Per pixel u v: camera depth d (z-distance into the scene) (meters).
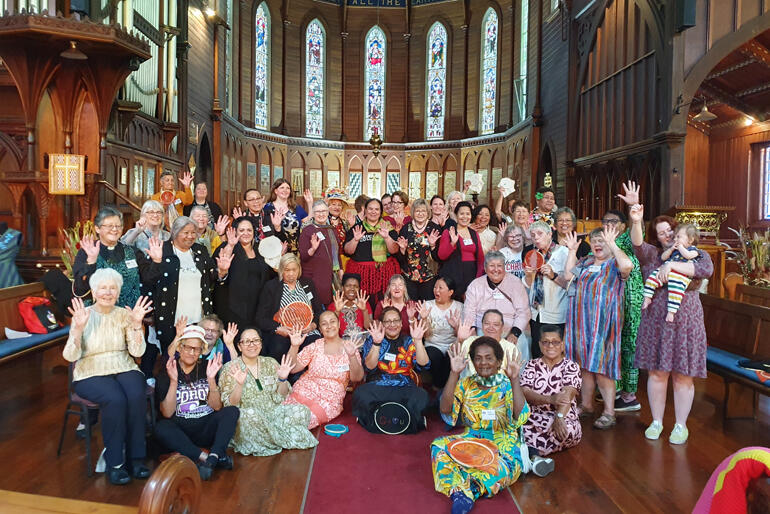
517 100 17.97
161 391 4.02
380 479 3.71
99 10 7.89
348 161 21.91
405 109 22.14
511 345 4.26
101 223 4.25
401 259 6.37
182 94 12.47
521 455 3.74
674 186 8.97
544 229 5.15
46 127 7.57
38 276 7.18
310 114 21.69
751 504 1.82
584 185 12.85
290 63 21.03
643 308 4.48
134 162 9.66
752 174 13.91
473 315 5.16
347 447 4.24
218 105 15.34
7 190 7.76
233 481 3.66
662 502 3.45
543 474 3.74
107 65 7.40
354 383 5.54
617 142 11.21
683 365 4.26
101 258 4.27
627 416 5.02
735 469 1.85
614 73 11.31
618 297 4.53
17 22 6.34
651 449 4.26
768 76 11.88
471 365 4.32
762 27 8.95
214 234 6.68
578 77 13.28
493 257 5.05
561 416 3.94
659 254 4.61
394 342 4.95
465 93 21.19
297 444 4.19
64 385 5.60
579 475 3.81
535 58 16.33
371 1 21.77
